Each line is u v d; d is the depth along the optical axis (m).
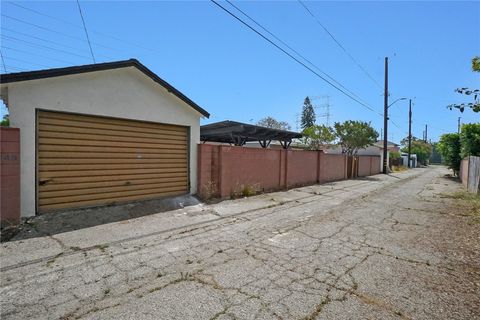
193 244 4.70
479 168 10.95
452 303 2.88
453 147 20.31
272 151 11.35
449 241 4.98
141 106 7.11
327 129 22.39
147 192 7.37
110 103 6.48
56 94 5.62
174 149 8.06
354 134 22.59
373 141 23.30
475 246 4.70
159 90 7.51
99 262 3.88
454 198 10.17
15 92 5.13
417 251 4.43
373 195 11.11
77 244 4.54
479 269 3.76
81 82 5.99
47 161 5.57
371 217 6.93
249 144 22.33
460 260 4.07
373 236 5.25
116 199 6.70
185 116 8.23
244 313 2.64
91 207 6.23
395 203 9.12
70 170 5.91
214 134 12.83
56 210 5.70
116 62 6.30
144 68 6.80
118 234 5.11
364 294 3.04
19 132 5.14
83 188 6.11
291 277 3.44
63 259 3.95
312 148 22.73
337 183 15.51
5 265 3.71
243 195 9.64
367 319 2.57
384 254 4.28
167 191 7.87
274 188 11.53
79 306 2.78
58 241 4.62
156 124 7.58
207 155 8.67
